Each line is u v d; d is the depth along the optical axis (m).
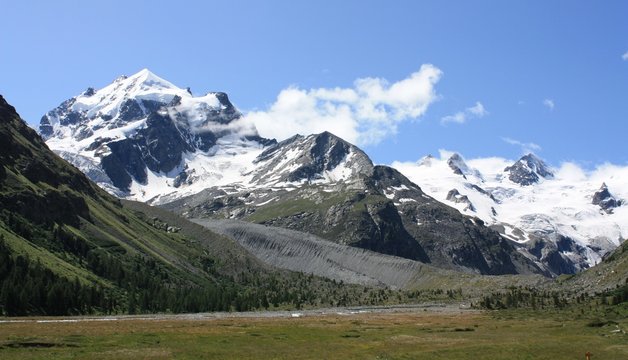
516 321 192.88
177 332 148.12
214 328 162.75
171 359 108.56
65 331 140.00
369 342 140.12
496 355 118.75
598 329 153.50
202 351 118.62
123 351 114.31
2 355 105.56
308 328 171.00
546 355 118.38
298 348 127.81
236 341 135.62
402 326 182.88
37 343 117.19
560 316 199.12
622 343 130.50
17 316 197.62
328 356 117.06
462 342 138.88
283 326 176.38
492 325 180.88
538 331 158.88
